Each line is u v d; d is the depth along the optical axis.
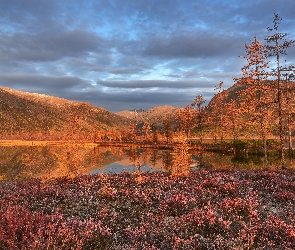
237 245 7.93
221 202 12.29
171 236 8.66
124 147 110.94
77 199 14.79
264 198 14.01
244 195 14.69
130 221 10.82
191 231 9.20
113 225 10.25
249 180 19.27
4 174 38.38
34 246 6.71
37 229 8.05
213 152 70.81
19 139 168.88
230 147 68.44
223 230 9.36
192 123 92.38
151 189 16.53
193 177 21.03
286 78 29.39
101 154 77.81
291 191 15.48
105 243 8.59
